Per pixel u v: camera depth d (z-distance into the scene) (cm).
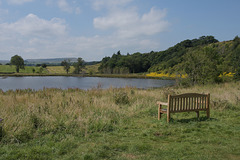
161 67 9519
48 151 453
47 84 4291
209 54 2459
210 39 12650
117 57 15275
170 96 725
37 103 902
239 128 658
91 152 457
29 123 618
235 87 1828
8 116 646
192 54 2480
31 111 694
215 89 1731
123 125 696
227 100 1078
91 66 16988
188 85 2366
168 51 12619
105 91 1519
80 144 510
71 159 419
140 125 700
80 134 587
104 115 786
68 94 1320
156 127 675
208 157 425
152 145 500
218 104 995
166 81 5291
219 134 601
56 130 609
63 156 434
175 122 729
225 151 461
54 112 743
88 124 657
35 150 452
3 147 470
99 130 632
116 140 545
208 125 701
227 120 775
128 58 12725
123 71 10875
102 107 888
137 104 1005
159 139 555
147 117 822
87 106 891
